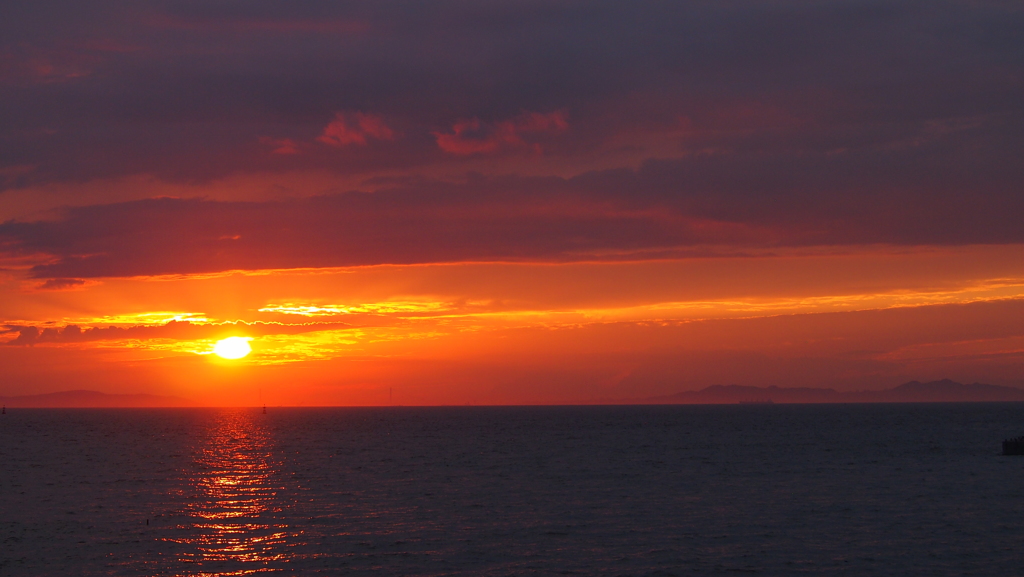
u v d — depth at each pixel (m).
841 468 83.94
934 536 47.72
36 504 60.72
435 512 57.00
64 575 40.16
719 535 48.59
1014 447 94.56
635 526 51.53
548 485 71.88
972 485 68.44
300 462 95.50
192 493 66.88
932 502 59.53
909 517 53.59
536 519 54.12
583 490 68.25
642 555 43.88
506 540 47.62
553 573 40.44
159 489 69.50
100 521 53.50
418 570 41.03
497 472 83.25
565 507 59.03
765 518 53.88
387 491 68.00
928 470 80.44
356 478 78.06
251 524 52.50
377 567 41.66
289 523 52.84
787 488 68.31
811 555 43.59
